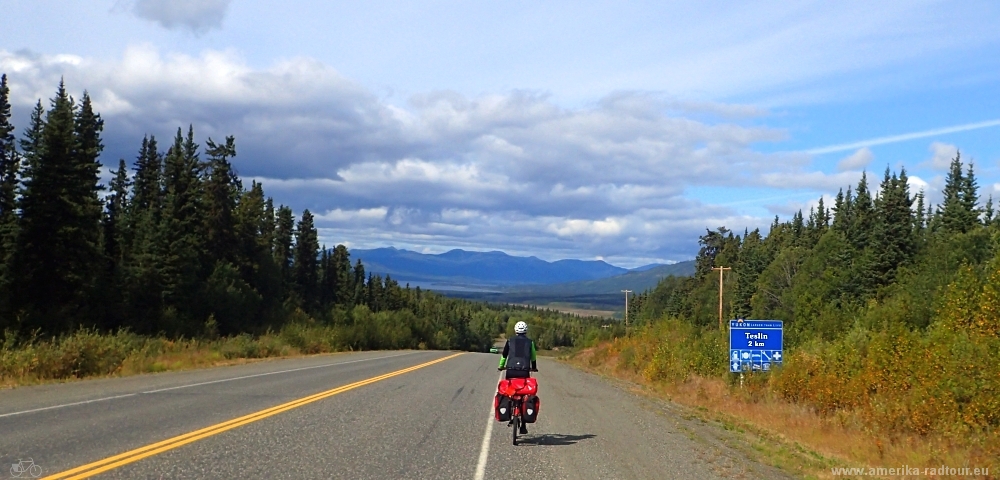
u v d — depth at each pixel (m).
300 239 93.75
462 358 40.59
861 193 75.12
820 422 15.13
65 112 40.78
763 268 80.69
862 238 72.69
